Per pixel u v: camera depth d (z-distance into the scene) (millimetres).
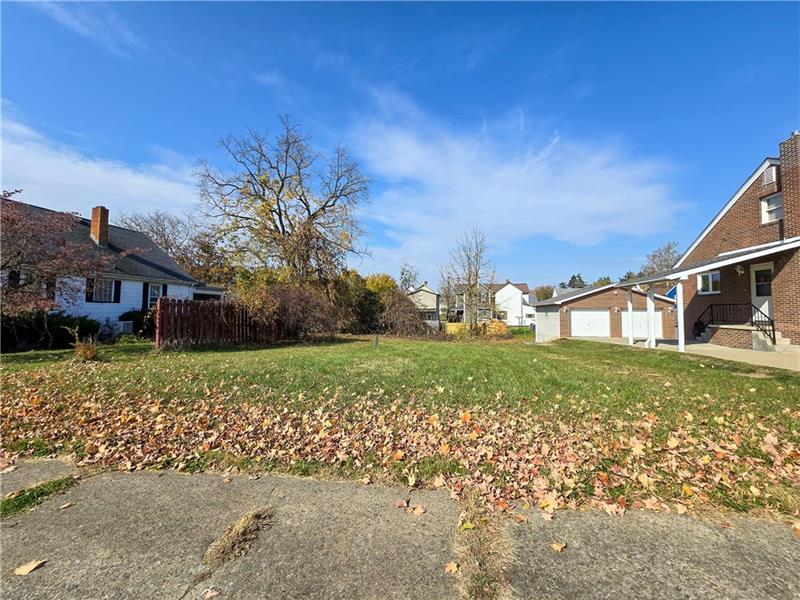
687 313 18031
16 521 2822
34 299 10367
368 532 2664
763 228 14297
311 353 10859
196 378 6977
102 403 5633
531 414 5145
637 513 2885
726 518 2807
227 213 27141
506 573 2248
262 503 3068
